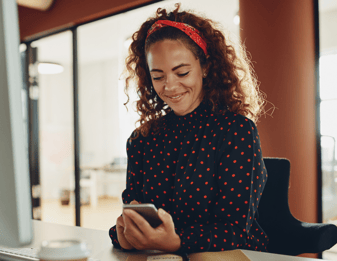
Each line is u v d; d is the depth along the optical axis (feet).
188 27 3.38
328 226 3.82
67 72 26.58
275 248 4.06
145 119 4.20
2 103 1.26
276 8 8.13
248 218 2.93
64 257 1.45
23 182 1.30
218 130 3.32
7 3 1.22
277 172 4.25
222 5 15.21
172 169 3.54
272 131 8.15
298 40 8.03
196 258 2.42
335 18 15.52
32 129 15.02
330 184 11.73
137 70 4.20
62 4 12.98
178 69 3.29
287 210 4.12
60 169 24.93
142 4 11.10
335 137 11.66
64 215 17.85
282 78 8.07
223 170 3.09
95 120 26.12
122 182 23.93
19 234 1.30
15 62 1.24
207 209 3.18
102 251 2.71
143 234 2.40
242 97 3.81
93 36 20.17
